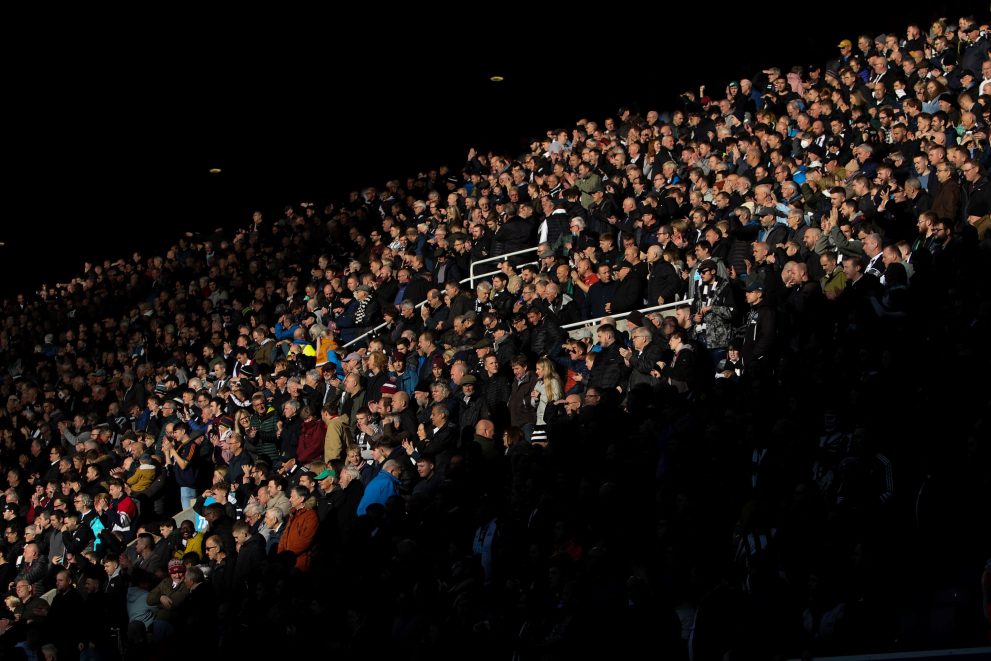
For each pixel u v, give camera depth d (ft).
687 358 57.36
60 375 111.24
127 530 73.05
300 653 52.85
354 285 90.43
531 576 47.80
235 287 109.50
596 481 51.21
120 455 84.48
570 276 72.23
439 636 45.60
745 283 63.16
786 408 50.85
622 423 57.00
